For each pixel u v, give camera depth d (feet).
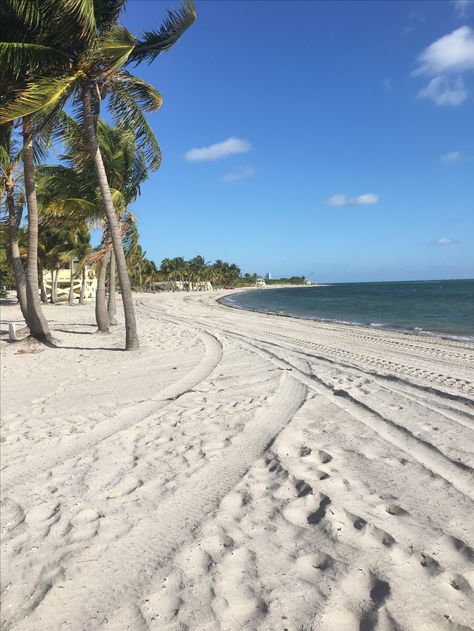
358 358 34.27
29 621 7.58
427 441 14.88
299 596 7.78
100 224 49.96
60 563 9.16
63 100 33.45
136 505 11.44
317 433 16.12
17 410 21.17
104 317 52.90
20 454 15.48
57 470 13.98
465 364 31.50
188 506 11.23
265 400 21.15
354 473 12.57
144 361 33.47
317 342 45.65
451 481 11.81
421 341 47.44
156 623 7.35
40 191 56.75
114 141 48.39
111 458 14.76
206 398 22.02
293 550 9.13
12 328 47.03
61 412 20.56
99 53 32.35
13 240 46.32
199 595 7.96
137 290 293.64
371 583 7.99
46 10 30.68
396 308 123.13
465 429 16.02
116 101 36.96
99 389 24.98
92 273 154.61
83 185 47.37
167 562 8.99
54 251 118.93
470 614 7.19
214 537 9.78
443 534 9.37
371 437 15.51
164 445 15.74
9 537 10.28
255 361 32.37
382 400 20.57
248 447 15.08
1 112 29.25
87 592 8.24
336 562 8.64
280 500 11.26
